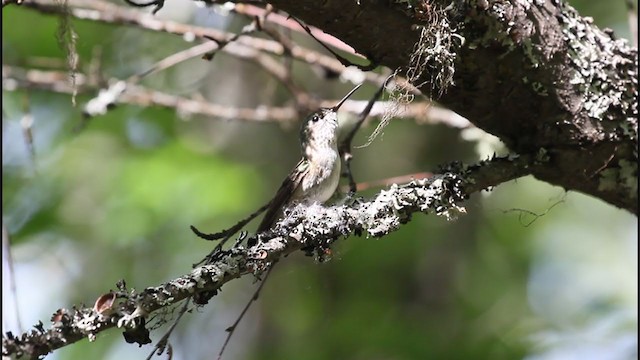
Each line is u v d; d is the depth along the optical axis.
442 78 4.91
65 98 12.10
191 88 13.80
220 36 8.13
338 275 13.27
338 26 4.82
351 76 8.22
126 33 12.63
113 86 8.60
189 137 13.09
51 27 11.48
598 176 5.63
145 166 12.10
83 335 3.65
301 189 7.38
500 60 5.13
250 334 13.69
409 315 12.73
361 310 12.64
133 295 3.80
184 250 12.01
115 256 12.33
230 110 8.99
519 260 14.02
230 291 14.06
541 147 5.52
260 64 8.72
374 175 13.42
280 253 4.46
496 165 5.36
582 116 5.43
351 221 4.75
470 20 4.93
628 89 5.50
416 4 4.78
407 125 13.55
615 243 15.79
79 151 12.30
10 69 8.86
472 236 13.61
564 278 14.91
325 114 7.50
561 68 5.34
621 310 13.62
